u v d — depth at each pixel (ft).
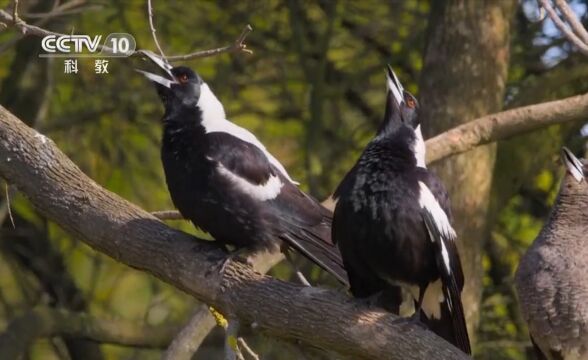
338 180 51.62
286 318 27.50
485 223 45.21
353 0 54.13
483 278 49.57
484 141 38.63
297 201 32.24
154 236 29.25
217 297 28.32
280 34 54.08
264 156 32.24
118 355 59.21
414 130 30.30
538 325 33.37
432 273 29.40
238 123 55.01
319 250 31.96
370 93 54.08
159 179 54.60
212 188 31.35
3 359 45.01
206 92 32.53
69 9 48.11
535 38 52.60
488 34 45.42
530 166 49.08
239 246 31.99
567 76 48.91
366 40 54.24
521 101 48.32
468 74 45.19
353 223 29.07
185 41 54.60
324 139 52.60
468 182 44.34
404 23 53.47
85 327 46.52
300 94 54.54
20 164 29.99
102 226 29.55
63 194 29.78
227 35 53.88
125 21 51.57
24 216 53.62
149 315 55.67
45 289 53.72
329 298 27.22
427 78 45.70
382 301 30.25
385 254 29.01
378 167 29.40
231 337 27.94
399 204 28.78
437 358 26.61
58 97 55.01
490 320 51.06
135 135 54.90
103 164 54.49
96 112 53.16
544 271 33.17
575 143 49.67
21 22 29.73
